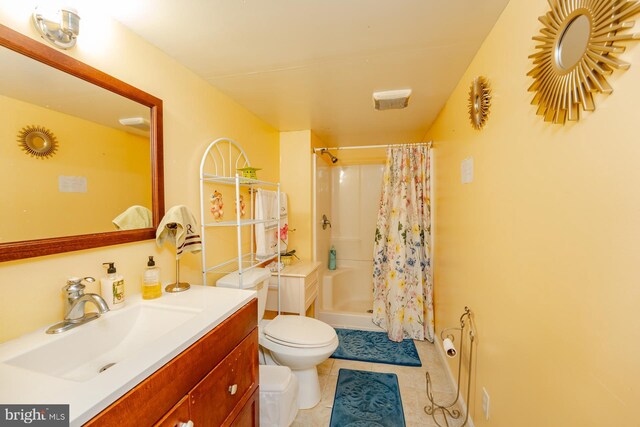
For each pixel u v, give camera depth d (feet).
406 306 8.57
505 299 3.54
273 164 8.55
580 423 2.23
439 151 7.43
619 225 1.84
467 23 3.71
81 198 3.03
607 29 1.85
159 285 3.71
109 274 3.25
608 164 1.92
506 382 3.51
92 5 3.20
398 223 8.55
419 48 4.31
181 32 3.81
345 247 12.14
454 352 5.09
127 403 1.95
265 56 4.47
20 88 2.52
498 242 3.71
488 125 4.02
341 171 12.18
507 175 3.44
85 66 3.04
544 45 2.52
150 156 3.94
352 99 6.29
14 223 2.46
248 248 6.73
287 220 8.71
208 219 5.27
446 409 5.41
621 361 1.84
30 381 1.98
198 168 5.02
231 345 3.30
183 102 4.65
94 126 3.18
